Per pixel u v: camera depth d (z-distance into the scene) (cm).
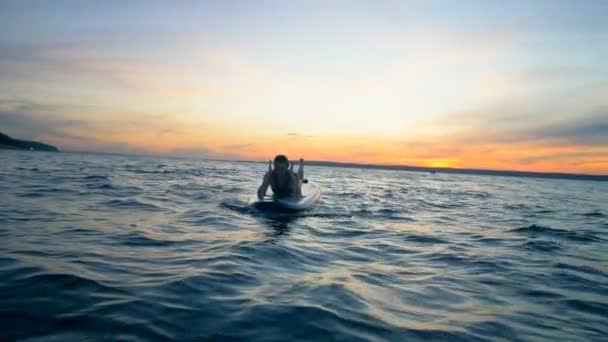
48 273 377
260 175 3222
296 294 364
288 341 268
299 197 1070
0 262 409
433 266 518
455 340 286
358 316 319
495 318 336
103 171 2508
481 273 488
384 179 4247
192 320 294
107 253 483
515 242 715
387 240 692
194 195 1280
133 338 258
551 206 1631
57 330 263
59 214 766
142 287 359
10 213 747
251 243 580
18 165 2677
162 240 582
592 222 1097
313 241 642
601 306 380
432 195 1964
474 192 2500
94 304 311
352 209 1100
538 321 335
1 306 296
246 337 271
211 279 395
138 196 1168
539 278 473
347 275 448
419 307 354
